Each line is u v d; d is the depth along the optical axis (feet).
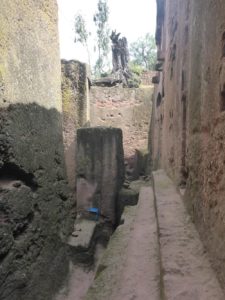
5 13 7.84
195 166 8.02
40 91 10.11
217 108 5.64
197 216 7.69
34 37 9.70
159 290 6.39
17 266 8.07
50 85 11.16
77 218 22.71
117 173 23.49
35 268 9.09
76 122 31.14
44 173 10.09
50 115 11.02
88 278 14.23
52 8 11.53
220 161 5.36
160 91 27.32
